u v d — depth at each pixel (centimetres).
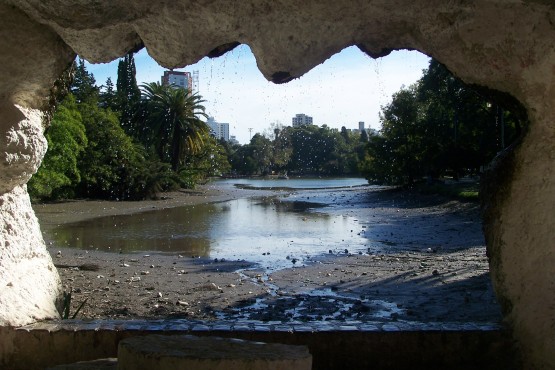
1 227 565
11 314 525
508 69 493
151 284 1023
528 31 462
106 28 496
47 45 530
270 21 498
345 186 4897
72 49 552
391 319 787
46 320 549
